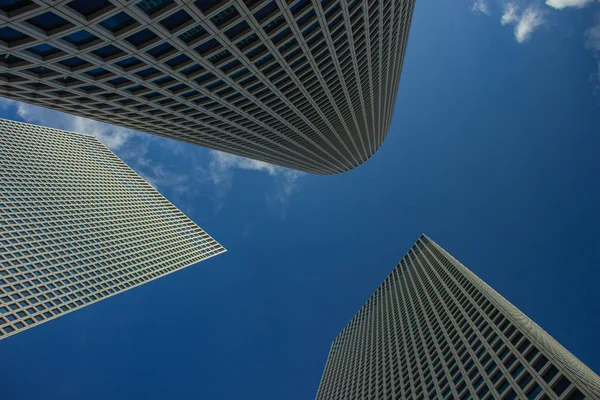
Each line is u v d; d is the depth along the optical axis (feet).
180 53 95.81
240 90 136.87
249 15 92.73
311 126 235.61
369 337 314.96
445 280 281.13
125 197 465.06
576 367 137.80
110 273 326.03
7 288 246.47
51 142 462.19
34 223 319.68
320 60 148.77
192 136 192.75
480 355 161.68
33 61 83.20
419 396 167.94
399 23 191.72
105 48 86.22
